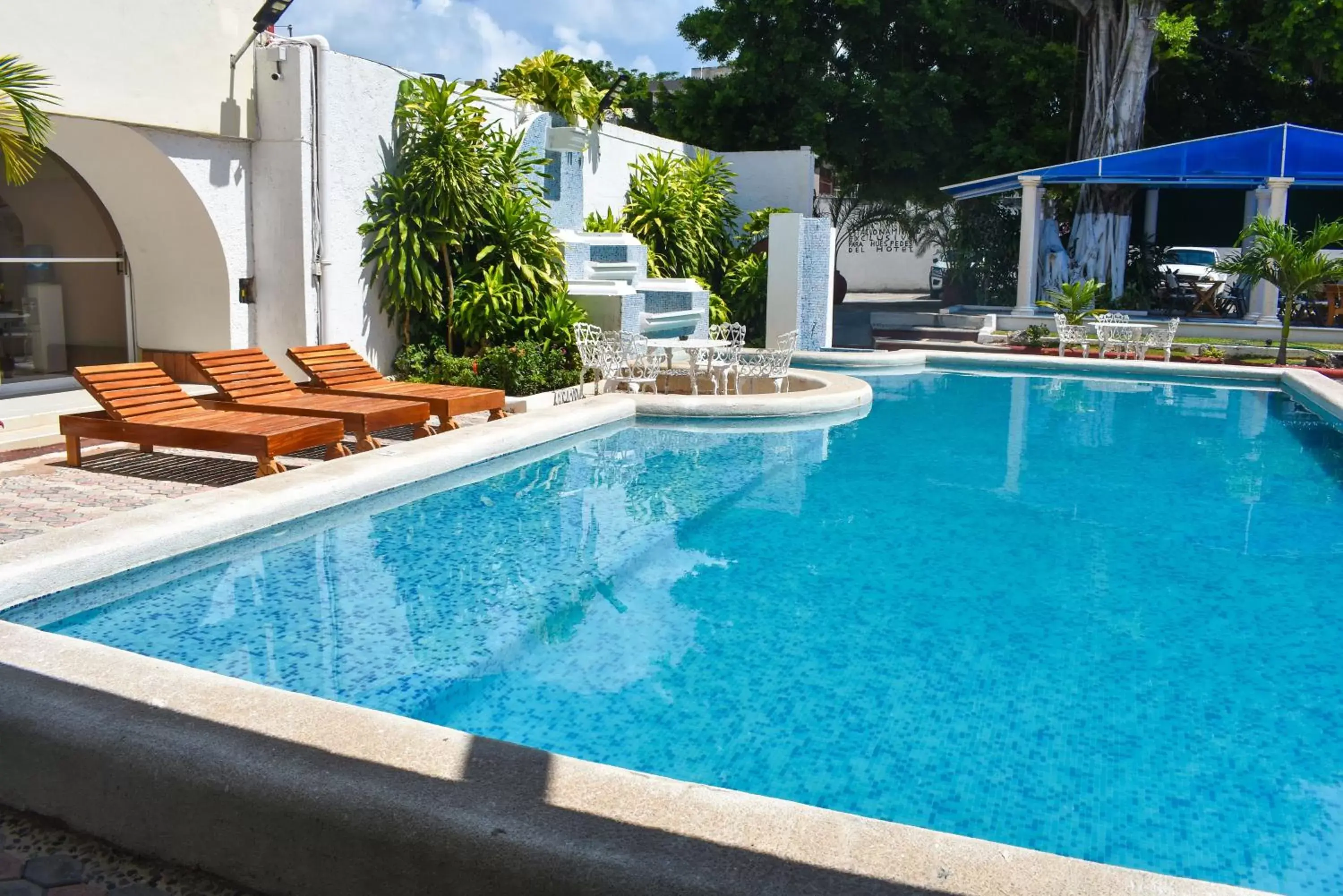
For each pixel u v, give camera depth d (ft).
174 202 33.04
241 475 24.66
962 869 8.07
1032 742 13.10
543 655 15.58
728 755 12.66
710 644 16.16
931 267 113.19
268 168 33.88
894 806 11.56
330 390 29.94
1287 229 48.85
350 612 17.21
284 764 9.43
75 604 16.74
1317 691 14.76
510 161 39.86
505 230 38.40
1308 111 75.66
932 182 81.30
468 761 9.55
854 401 37.68
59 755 10.24
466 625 16.72
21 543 17.12
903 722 13.60
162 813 9.79
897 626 17.07
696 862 8.09
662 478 27.17
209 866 9.66
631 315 42.80
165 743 9.84
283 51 32.99
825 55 78.74
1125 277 69.26
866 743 13.01
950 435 33.91
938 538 22.18
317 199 34.19
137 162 32.01
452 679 14.65
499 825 8.52
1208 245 80.94
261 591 18.22
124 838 10.07
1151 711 14.03
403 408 27.27
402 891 8.80
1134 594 18.74
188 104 31.35
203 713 10.47
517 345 36.29
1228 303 65.82
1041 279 69.00
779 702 14.12
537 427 28.89
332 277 34.91
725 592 18.61
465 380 35.35
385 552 20.48
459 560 20.10
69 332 34.91
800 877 7.93
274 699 10.84
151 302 35.60
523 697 14.15
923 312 76.43
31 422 28.32
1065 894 7.77
